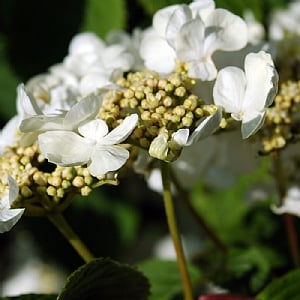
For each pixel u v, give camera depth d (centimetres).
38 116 34
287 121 38
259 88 35
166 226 74
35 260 79
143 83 35
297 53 42
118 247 71
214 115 33
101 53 44
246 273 45
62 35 56
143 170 39
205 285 51
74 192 36
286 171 42
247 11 50
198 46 38
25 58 56
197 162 42
